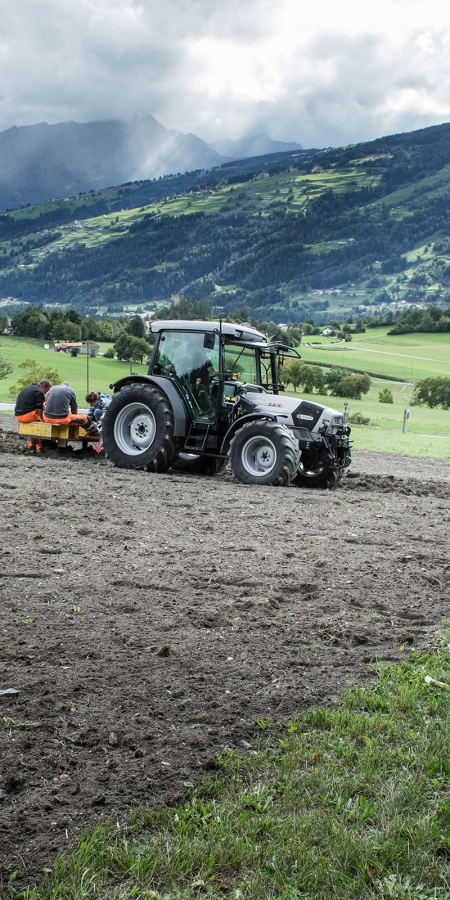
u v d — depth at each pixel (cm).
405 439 2694
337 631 436
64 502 794
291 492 1003
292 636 426
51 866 223
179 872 224
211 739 301
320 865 226
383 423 4466
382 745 302
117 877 221
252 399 1159
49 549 582
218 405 1137
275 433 1061
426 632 450
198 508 820
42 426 1230
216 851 232
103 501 820
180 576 532
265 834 244
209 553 606
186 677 358
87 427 1262
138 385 1173
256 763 283
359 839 241
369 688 356
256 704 335
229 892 218
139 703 327
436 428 4162
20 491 842
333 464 1124
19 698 324
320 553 633
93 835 234
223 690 346
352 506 916
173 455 1162
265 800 260
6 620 418
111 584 504
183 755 288
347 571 577
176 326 1166
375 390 10494
